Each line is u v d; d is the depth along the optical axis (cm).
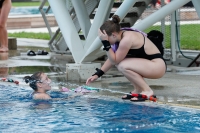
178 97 875
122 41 827
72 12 1759
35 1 6550
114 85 1038
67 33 1145
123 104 816
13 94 933
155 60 852
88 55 1109
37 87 892
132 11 1639
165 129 644
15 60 1595
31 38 2586
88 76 1109
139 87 870
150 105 801
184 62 1531
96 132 635
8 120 712
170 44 1544
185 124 669
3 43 1906
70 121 698
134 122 684
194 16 1745
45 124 685
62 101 859
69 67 1120
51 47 1909
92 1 1712
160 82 1076
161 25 1545
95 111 764
